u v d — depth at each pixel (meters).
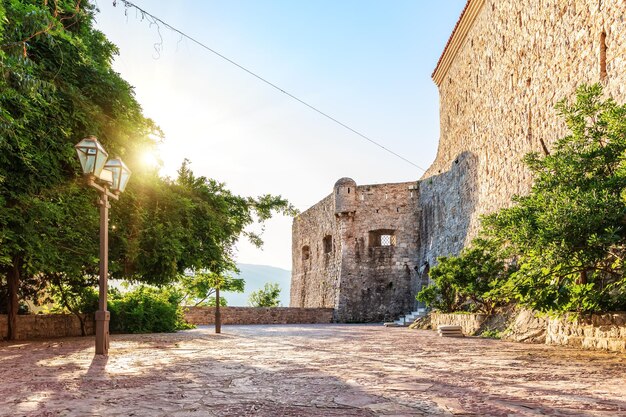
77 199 11.67
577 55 13.76
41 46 10.66
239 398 4.54
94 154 8.29
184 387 5.18
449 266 16.89
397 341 12.59
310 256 45.59
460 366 6.91
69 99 10.88
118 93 12.24
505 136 19.98
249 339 13.51
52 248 10.95
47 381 5.61
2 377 5.95
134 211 13.36
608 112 8.77
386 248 36.25
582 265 8.27
